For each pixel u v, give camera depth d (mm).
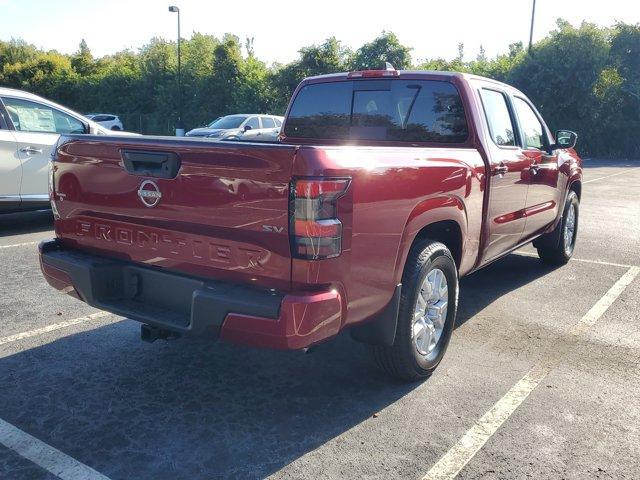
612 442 2955
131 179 3074
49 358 3877
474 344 4238
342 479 2633
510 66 36250
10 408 3217
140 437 2953
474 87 4301
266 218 2633
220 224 2777
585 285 5836
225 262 2809
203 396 3395
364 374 3713
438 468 2723
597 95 32875
